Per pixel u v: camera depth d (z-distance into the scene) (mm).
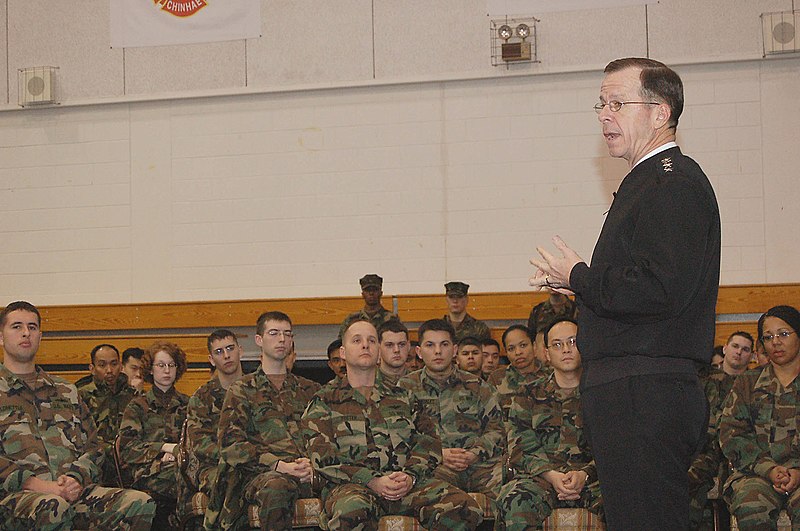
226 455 5820
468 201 10461
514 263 10344
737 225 9914
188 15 10969
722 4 9930
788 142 9859
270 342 6375
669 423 2529
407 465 5672
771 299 9656
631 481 2535
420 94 10578
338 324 10469
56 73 11188
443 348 6184
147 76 11039
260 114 10875
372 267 10625
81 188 11141
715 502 6074
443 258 10484
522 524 5316
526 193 10344
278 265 10781
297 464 5766
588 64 10148
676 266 2449
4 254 11234
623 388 2578
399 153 10602
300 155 10789
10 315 5676
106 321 10828
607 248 2672
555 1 10234
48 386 5789
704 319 2609
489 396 6215
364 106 10680
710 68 10000
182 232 10961
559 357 5934
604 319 2645
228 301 10633
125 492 5512
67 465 5625
